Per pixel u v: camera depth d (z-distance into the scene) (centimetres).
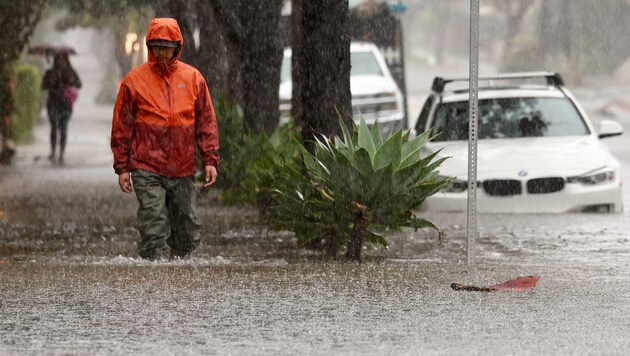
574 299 1256
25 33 3928
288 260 1720
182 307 1209
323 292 1299
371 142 1714
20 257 1841
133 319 1147
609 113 7206
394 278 1404
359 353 998
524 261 1795
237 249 1928
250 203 2647
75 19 6538
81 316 1161
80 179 3516
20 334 1078
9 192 3081
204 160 1681
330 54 1905
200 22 3288
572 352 1000
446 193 2402
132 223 2406
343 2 1902
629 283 1373
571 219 2355
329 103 1909
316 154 1711
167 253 1716
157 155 1647
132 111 1650
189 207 1684
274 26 2722
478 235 2150
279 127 2669
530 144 2527
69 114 4244
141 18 5944
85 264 1559
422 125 2712
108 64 9394
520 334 1074
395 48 4759
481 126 2612
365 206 1681
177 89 1650
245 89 2741
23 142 5259
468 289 1312
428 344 1032
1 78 4116
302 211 1745
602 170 2434
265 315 1167
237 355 994
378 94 3831
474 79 1559
